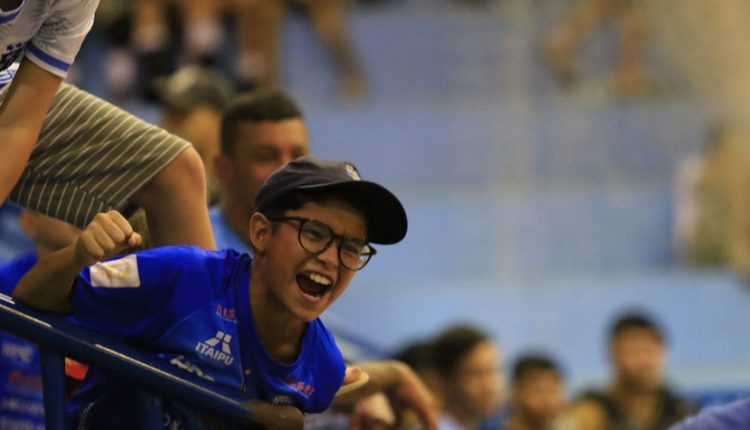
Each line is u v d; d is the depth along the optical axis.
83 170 7.21
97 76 21.64
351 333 11.61
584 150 24.09
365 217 6.45
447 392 13.70
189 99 11.73
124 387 6.57
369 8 24.95
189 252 6.52
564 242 22.84
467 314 20.73
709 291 21.86
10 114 6.48
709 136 23.64
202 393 6.29
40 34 6.50
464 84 24.78
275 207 6.41
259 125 9.53
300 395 6.77
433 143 23.38
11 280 9.31
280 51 23.20
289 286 6.38
